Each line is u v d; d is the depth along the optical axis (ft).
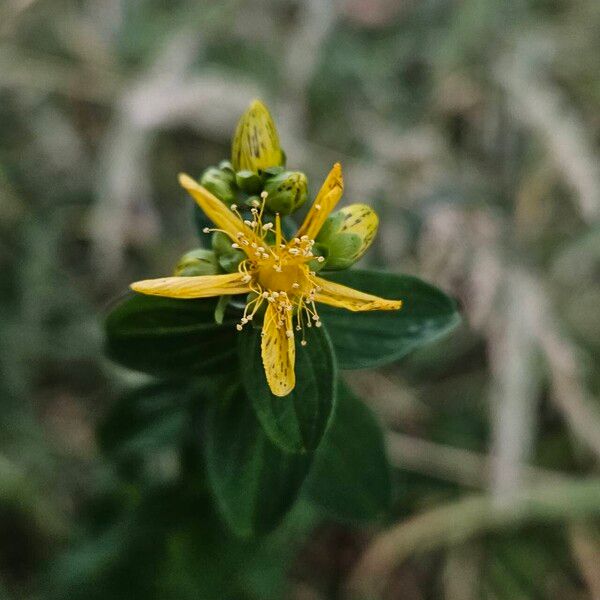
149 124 0.47
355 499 0.32
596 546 0.46
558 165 0.48
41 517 0.43
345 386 0.30
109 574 0.38
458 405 0.50
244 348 0.26
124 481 0.39
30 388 0.49
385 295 0.28
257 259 0.26
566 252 0.49
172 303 0.27
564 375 0.45
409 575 0.48
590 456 0.48
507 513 0.45
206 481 0.35
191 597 0.38
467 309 0.47
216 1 0.51
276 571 0.41
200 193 0.25
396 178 0.49
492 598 0.46
